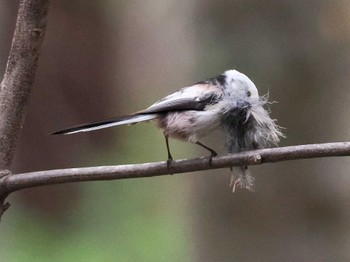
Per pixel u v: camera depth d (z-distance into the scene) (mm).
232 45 4527
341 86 4523
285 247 4547
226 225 4574
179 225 6902
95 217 7461
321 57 4516
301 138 4527
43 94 8086
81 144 8273
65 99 8273
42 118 8055
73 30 8367
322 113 4527
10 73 4172
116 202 7691
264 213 4551
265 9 4512
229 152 4191
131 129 8750
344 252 4535
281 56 4520
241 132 4188
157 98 9422
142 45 9312
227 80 4215
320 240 4539
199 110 4207
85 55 8492
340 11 4508
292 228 4547
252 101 4191
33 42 4168
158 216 7461
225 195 4570
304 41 4516
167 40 8250
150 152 8617
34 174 4160
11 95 4172
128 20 9055
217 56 4535
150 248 6672
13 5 7332
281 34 4516
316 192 4535
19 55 4168
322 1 4508
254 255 4559
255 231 4559
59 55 8266
